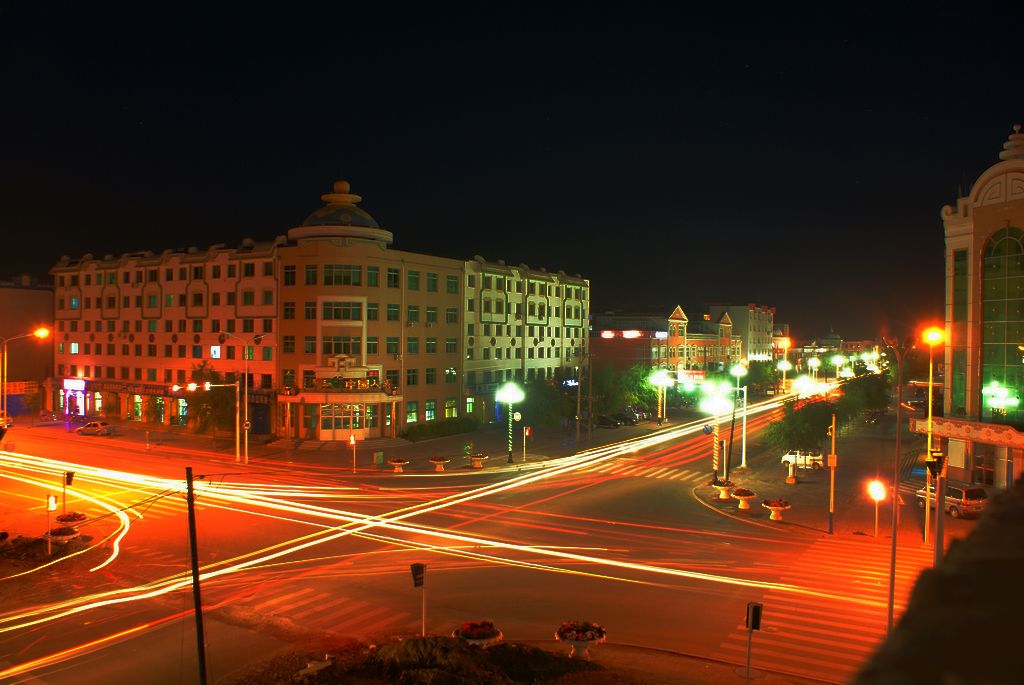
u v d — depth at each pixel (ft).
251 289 220.84
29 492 144.66
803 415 175.42
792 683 61.67
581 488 153.69
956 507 125.39
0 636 74.18
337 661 64.80
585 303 324.39
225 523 120.78
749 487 154.81
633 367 289.53
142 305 253.85
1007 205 137.80
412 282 226.17
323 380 206.28
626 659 67.10
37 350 292.61
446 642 62.44
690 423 276.41
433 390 234.38
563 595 86.43
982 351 142.82
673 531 117.60
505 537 113.29
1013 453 133.28
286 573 94.58
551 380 280.72
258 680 61.57
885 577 93.35
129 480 157.17
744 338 485.15
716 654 68.85
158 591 87.97
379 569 96.43
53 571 95.45
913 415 296.92
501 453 199.93
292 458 187.83
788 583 90.79
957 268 148.77
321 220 212.02
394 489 151.74
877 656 4.85
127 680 63.98
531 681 59.52
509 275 271.69
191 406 219.61
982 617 5.10
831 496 117.70
